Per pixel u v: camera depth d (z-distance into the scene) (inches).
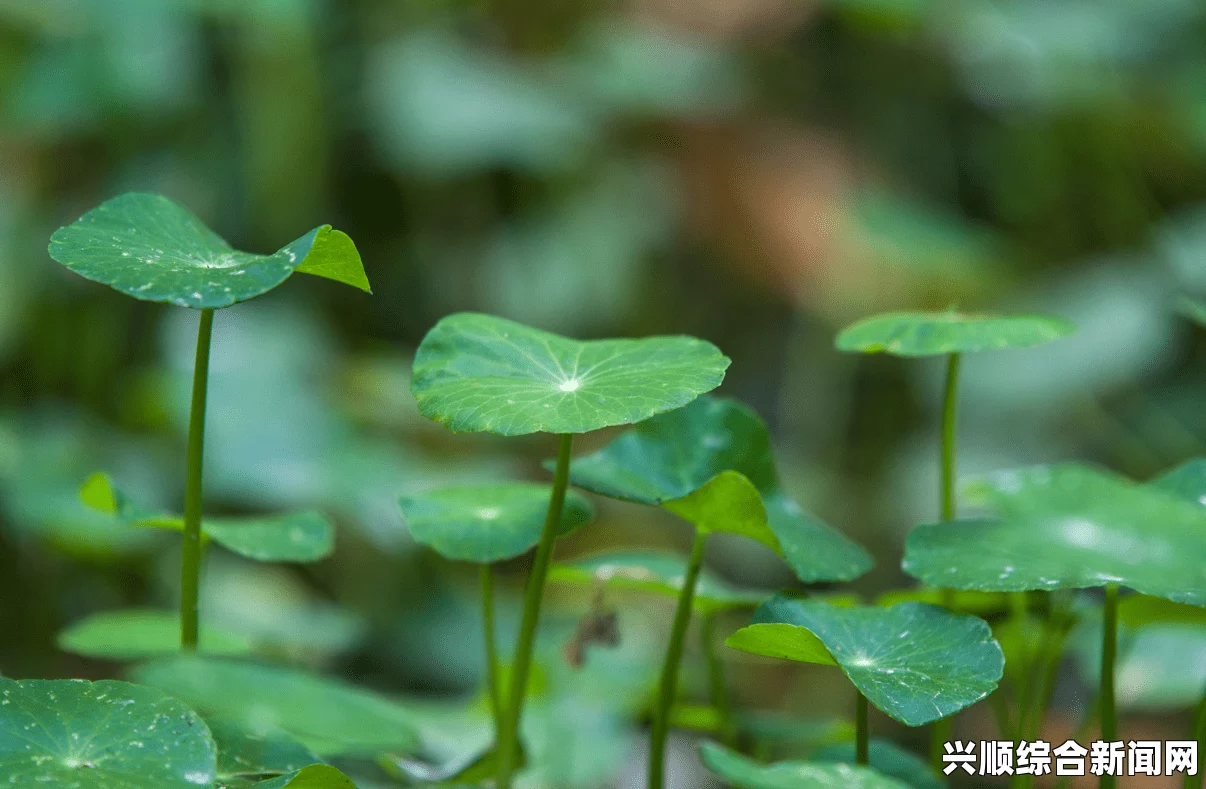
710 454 39.6
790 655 30.9
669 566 43.5
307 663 80.0
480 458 129.2
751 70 159.2
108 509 38.1
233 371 120.8
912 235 150.1
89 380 128.9
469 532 37.7
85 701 28.1
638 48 156.9
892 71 159.8
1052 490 42.1
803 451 151.6
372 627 112.2
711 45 159.3
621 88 150.9
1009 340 37.0
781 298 153.3
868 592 140.4
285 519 41.1
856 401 153.8
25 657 101.7
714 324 155.4
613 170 148.0
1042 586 31.8
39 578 105.7
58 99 129.8
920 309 152.1
